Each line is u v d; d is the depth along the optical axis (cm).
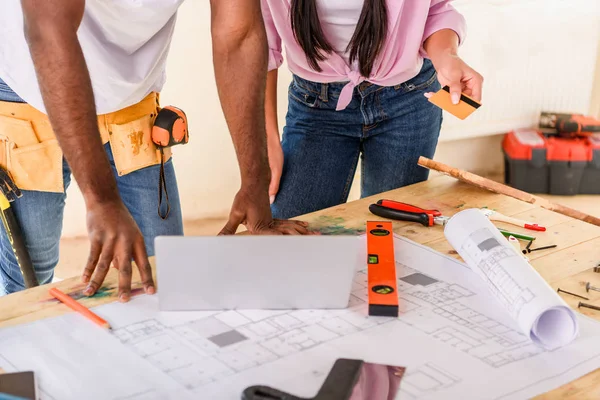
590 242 119
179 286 95
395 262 111
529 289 91
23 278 163
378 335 91
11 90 150
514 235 120
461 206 135
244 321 95
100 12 137
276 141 181
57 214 168
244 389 79
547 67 331
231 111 133
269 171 132
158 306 99
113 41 144
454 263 111
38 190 160
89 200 109
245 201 128
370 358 86
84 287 104
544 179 330
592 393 80
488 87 325
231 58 132
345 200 188
